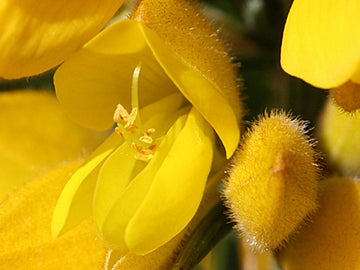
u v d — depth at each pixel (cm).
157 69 10
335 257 10
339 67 8
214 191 10
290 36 8
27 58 9
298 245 10
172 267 10
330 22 8
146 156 10
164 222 9
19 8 9
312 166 10
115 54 10
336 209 10
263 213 9
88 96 10
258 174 9
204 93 9
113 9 9
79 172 10
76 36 9
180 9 10
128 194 9
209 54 10
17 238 10
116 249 9
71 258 10
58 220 10
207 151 10
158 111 10
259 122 10
